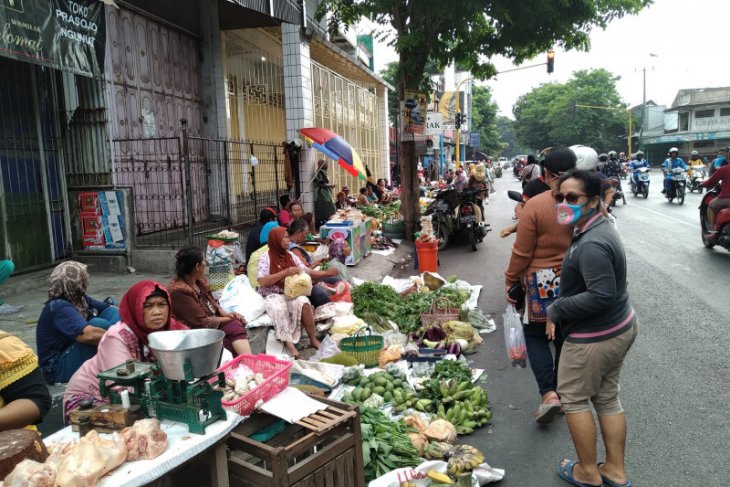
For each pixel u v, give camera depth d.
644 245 11.57
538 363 4.20
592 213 3.21
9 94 8.22
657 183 31.84
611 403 3.36
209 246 8.15
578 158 4.96
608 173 19.23
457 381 4.69
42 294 7.70
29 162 8.57
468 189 12.53
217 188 13.45
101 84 9.17
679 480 3.47
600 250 3.07
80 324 4.08
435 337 5.86
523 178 14.17
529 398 4.80
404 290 7.88
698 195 22.08
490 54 13.33
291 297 5.63
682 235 12.61
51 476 2.09
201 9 13.22
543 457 3.83
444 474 3.38
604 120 69.12
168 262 9.29
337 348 5.49
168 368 2.54
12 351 2.61
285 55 13.55
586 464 3.35
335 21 13.31
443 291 7.21
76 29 7.42
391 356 5.40
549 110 74.56
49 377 4.16
